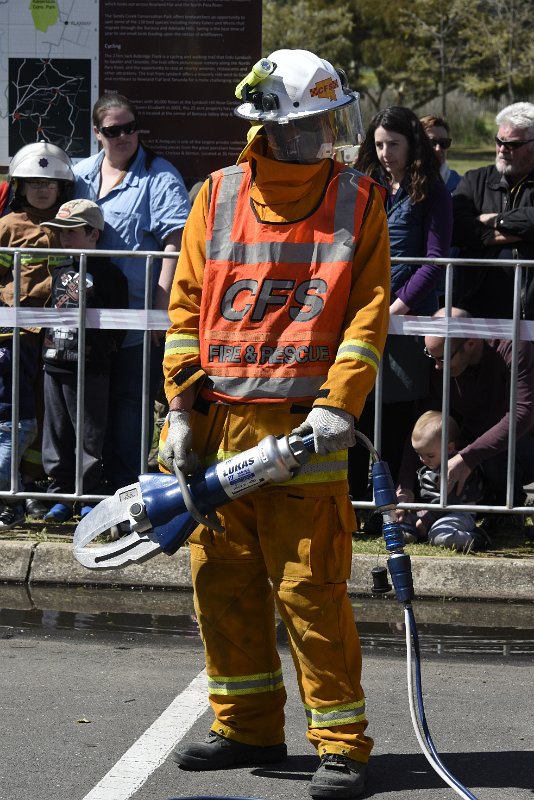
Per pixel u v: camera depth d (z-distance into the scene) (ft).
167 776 35.70
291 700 42.52
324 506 34.53
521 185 61.21
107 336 59.21
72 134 71.56
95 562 35.73
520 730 39.37
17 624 50.29
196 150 71.15
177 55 70.23
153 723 39.55
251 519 35.73
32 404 61.00
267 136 34.14
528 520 62.44
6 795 33.86
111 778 35.27
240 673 36.58
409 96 304.09
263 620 36.65
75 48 70.64
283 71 33.88
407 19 296.30
